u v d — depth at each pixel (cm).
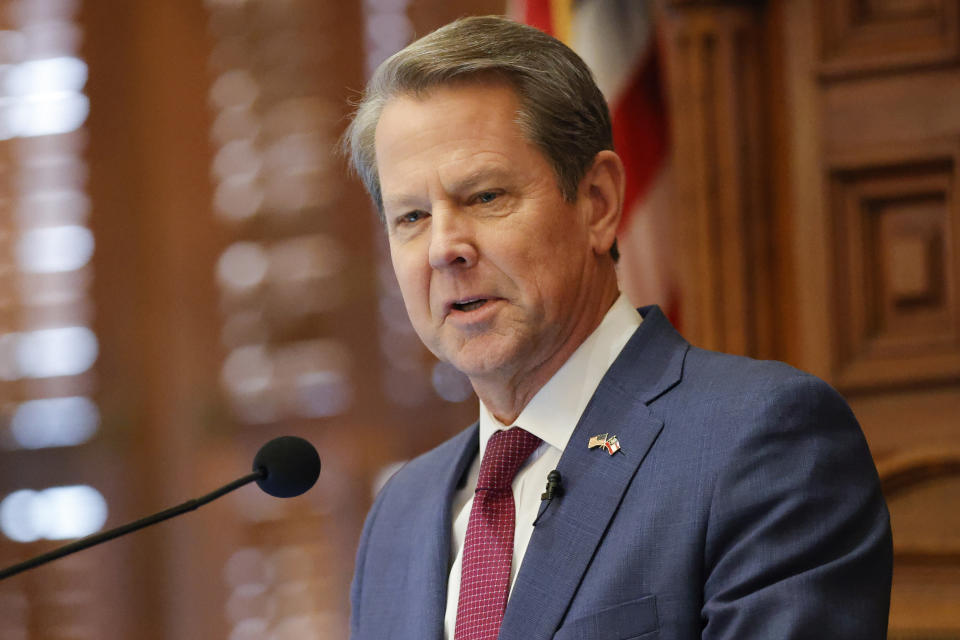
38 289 1662
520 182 582
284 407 1571
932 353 1134
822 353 1166
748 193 1197
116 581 1582
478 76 588
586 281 607
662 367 592
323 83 1599
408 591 617
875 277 1166
